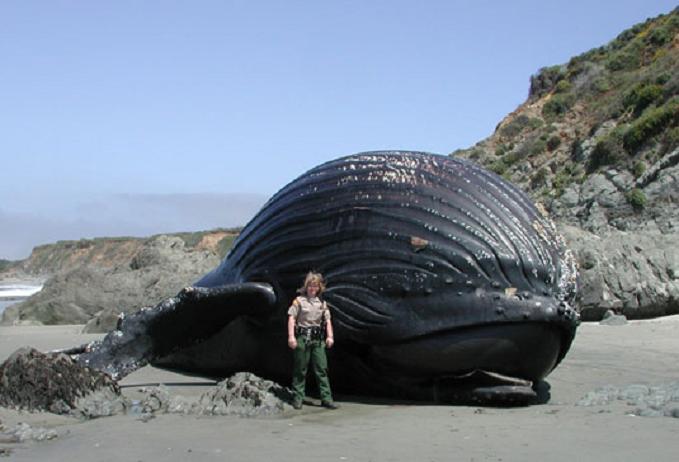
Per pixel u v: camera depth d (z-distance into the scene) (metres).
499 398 7.09
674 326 15.83
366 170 7.95
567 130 44.78
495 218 7.43
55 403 7.14
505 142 48.91
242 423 6.39
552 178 40.06
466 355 7.19
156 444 5.59
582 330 15.36
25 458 5.23
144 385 8.97
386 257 7.42
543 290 7.27
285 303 7.99
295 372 7.26
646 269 19.28
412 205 7.53
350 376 7.92
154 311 8.30
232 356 9.12
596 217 31.80
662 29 48.41
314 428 6.11
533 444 5.24
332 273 7.66
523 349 7.17
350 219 7.69
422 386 7.53
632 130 35.00
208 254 22.97
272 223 8.27
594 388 8.39
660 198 30.52
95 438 5.86
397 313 7.31
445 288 7.21
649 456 4.76
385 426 6.11
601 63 50.72
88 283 21.16
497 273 7.20
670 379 8.95
